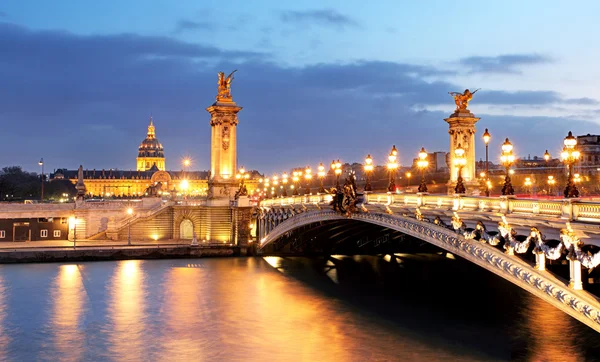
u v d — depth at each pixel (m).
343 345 48.25
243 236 104.31
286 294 68.44
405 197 51.94
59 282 75.75
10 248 95.06
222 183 111.81
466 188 94.38
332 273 83.19
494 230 39.81
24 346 50.31
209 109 114.75
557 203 32.94
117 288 72.19
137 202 127.75
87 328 55.28
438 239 46.44
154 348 49.50
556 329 51.34
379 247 102.62
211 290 70.94
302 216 79.00
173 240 113.06
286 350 47.78
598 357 43.25
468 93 98.31
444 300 64.44
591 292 33.19
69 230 118.12
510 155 38.31
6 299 66.31
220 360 46.12
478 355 44.38
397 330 51.97
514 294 67.38
